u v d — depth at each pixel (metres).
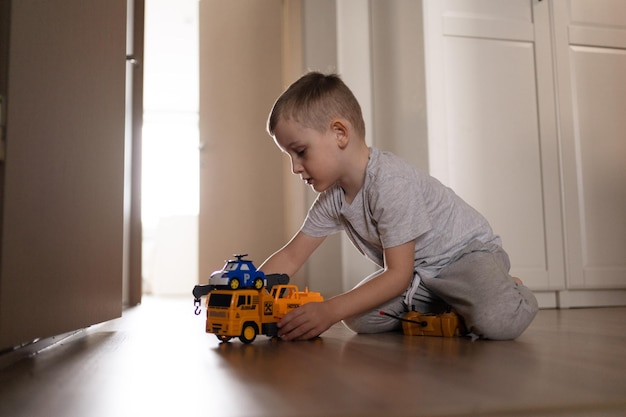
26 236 0.81
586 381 0.65
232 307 1.09
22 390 0.64
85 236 1.10
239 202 3.45
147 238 6.91
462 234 1.35
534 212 2.35
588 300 2.41
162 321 1.75
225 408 0.52
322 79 1.27
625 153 2.46
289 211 3.19
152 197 7.41
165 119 7.53
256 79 3.49
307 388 0.61
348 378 0.67
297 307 1.16
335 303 1.16
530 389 0.59
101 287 1.23
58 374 0.75
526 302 1.19
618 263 2.42
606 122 2.46
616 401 0.54
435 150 2.28
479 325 1.17
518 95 2.37
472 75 2.33
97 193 1.19
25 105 0.81
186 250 5.46
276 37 3.47
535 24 2.40
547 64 2.40
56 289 0.94
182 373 0.74
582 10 2.45
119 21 1.37
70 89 1.02
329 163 1.25
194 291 1.13
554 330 1.36
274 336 1.15
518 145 2.35
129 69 2.84
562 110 2.40
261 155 3.45
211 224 3.47
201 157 3.50
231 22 3.54
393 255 1.23
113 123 1.32
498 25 2.36
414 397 0.55
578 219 2.39
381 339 1.19
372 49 2.75
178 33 6.17
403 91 2.45
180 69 6.96
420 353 0.92
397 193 1.23
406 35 2.43
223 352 0.97
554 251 2.36
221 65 3.53
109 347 1.06
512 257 2.32
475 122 2.32
